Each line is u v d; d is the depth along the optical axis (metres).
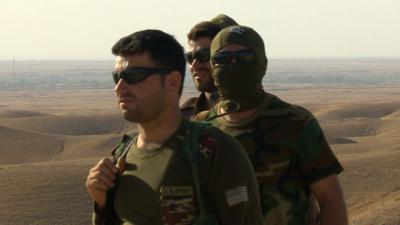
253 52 5.24
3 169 38.44
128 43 4.34
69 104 170.62
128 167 4.36
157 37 4.36
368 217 26.33
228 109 5.36
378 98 174.75
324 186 5.27
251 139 5.27
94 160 44.09
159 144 4.30
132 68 4.29
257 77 5.29
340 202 5.30
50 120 98.75
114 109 145.62
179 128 4.34
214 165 4.15
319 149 5.25
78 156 67.44
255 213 4.23
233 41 5.24
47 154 68.75
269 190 5.21
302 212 5.30
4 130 75.00
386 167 38.03
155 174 4.20
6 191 32.06
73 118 100.12
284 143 5.22
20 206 29.72
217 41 5.32
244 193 4.14
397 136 64.75
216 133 4.26
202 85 6.79
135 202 4.24
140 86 4.30
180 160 4.17
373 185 34.56
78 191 32.66
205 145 4.18
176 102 4.41
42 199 30.89
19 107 157.00
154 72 4.30
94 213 4.55
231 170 4.15
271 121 5.29
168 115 4.34
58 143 71.62
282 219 5.22
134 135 4.60
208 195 4.16
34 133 75.56
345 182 35.28
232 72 5.23
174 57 4.38
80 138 74.00
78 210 29.91
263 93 5.45
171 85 4.39
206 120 5.59
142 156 4.31
